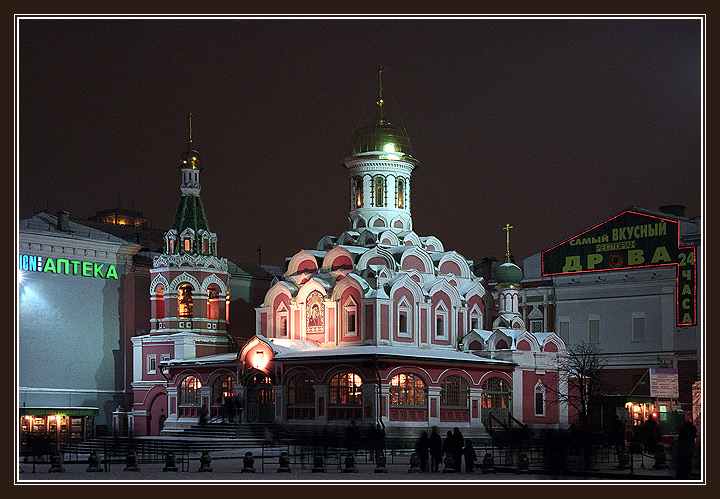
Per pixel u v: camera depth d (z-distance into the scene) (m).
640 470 49.12
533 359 73.56
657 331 82.62
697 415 75.12
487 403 70.75
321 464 48.91
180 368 76.06
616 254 85.69
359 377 66.06
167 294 79.38
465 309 76.38
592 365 77.38
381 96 80.31
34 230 77.62
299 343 72.81
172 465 50.31
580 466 52.03
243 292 89.25
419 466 51.62
